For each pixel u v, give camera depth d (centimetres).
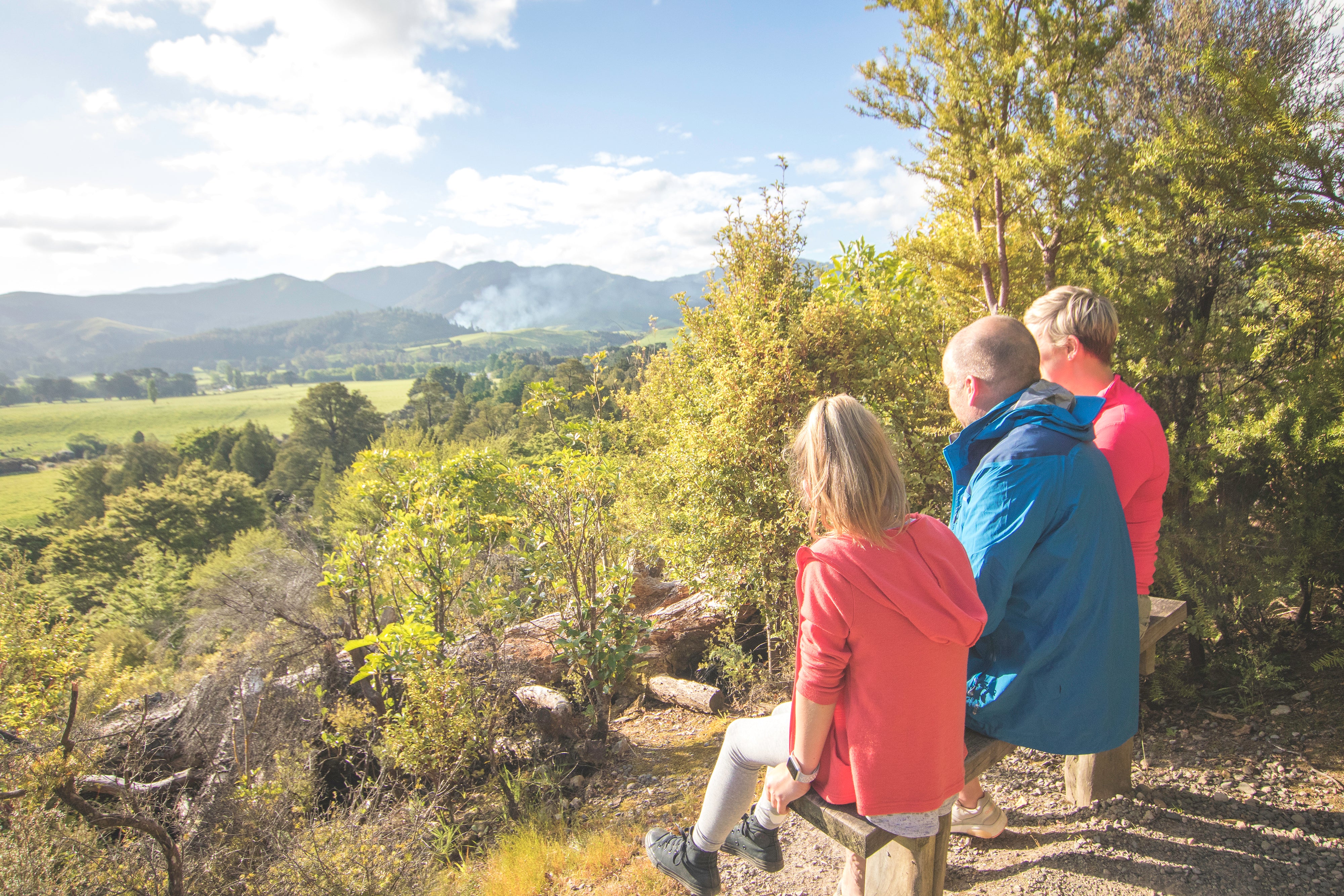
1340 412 296
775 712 166
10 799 378
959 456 178
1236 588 317
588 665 515
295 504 887
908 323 469
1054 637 159
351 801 464
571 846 334
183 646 989
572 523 529
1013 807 255
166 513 4528
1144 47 407
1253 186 294
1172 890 197
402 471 633
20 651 604
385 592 694
